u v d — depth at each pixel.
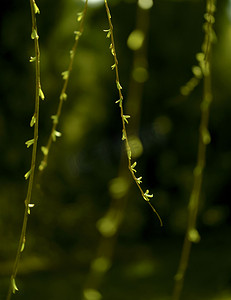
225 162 10.63
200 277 7.52
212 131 10.79
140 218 10.19
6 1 7.63
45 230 8.41
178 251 9.48
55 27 8.09
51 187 8.59
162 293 6.93
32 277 7.44
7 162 7.95
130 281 7.46
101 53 9.66
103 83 9.95
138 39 1.53
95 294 1.60
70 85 8.59
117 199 1.68
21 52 7.81
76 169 9.80
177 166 10.80
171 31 10.82
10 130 7.96
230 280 7.05
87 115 9.44
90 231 9.09
